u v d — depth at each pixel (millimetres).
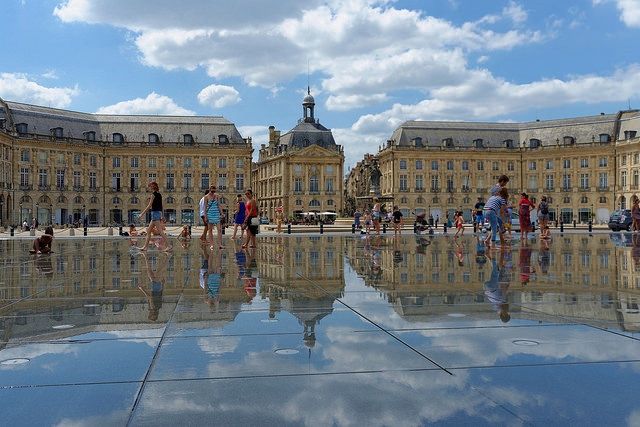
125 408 4367
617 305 8586
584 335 6590
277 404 4449
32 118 98562
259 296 9539
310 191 117812
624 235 37500
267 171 128625
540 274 12750
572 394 4648
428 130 118625
